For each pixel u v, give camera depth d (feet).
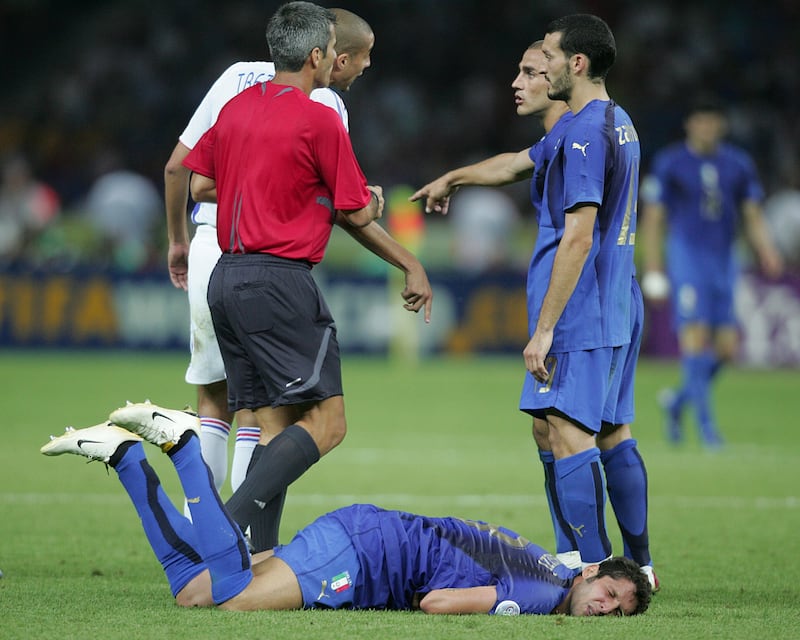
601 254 57.93
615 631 47.98
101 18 328.08
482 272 213.66
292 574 50.88
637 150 59.47
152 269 209.36
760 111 287.69
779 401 167.84
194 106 305.12
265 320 54.85
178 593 52.11
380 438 128.47
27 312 210.79
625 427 62.39
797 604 57.16
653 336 215.92
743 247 220.64
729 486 98.58
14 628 47.62
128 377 179.22
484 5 316.40
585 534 57.57
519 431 135.03
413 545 51.90
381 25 316.40
